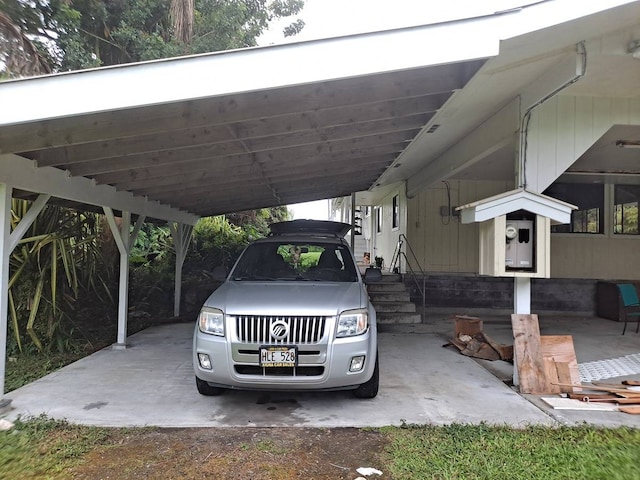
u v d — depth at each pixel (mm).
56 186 4719
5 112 3268
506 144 5742
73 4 11297
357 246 19891
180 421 3936
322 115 4742
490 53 3457
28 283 6871
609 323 8875
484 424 3807
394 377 5242
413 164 8555
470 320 6656
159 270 11594
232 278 5203
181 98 3305
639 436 3551
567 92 4969
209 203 8969
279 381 3914
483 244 4938
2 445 3404
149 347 6770
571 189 9805
